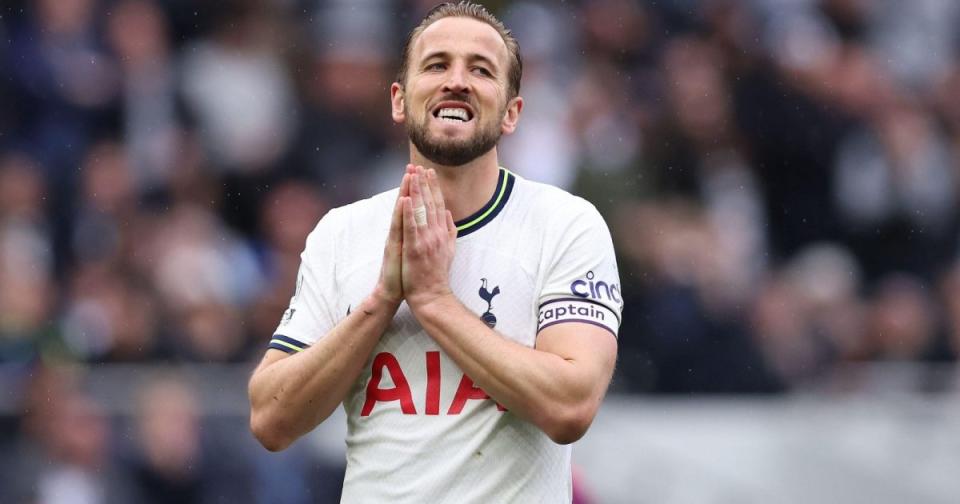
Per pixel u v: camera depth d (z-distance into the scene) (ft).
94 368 89.10
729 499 90.79
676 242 114.52
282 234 112.88
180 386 89.10
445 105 42.32
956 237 131.44
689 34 134.92
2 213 108.47
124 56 119.24
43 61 115.14
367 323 41.32
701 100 129.70
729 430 91.81
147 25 120.98
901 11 148.36
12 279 98.53
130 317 98.43
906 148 132.67
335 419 87.97
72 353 95.35
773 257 126.62
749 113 130.62
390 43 125.49
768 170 129.49
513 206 43.52
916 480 92.63
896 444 92.79
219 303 101.60
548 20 131.44
